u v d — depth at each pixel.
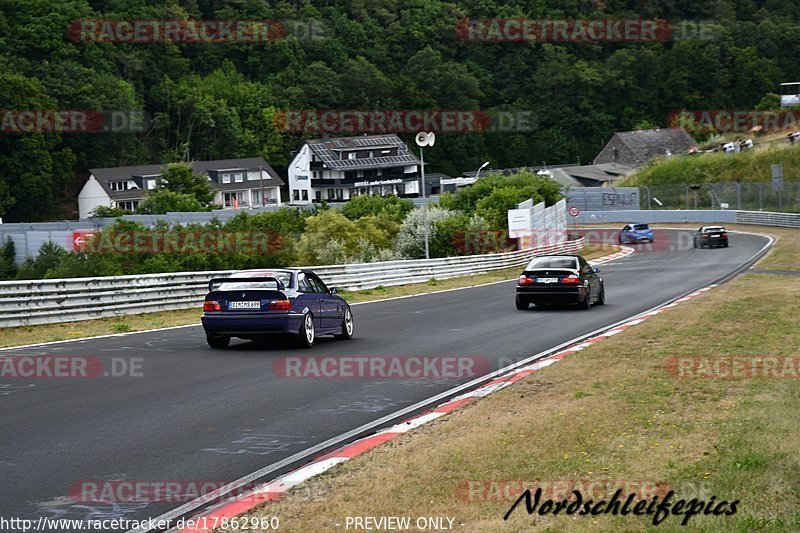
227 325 24.72
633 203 142.50
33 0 184.25
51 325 32.44
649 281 53.91
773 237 96.38
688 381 17.06
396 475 10.94
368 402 16.92
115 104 178.62
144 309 37.47
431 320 33.97
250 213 91.81
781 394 15.36
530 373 19.22
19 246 75.38
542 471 10.92
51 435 13.98
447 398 17.30
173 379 19.70
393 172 193.38
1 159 156.88
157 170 178.38
